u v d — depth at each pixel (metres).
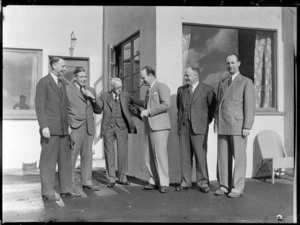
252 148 5.11
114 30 6.06
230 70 4.01
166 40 4.72
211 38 5.17
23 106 5.95
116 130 4.55
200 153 4.14
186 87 4.32
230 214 3.38
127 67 5.79
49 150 3.78
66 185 3.97
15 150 5.80
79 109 4.17
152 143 4.23
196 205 3.65
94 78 6.34
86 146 4.29
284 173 5.23
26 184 4.66
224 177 4.09
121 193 4.15
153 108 4.14
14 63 5.90
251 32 5.35
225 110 3.99
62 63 3.86
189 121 4.17
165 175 4.21
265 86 5.38
